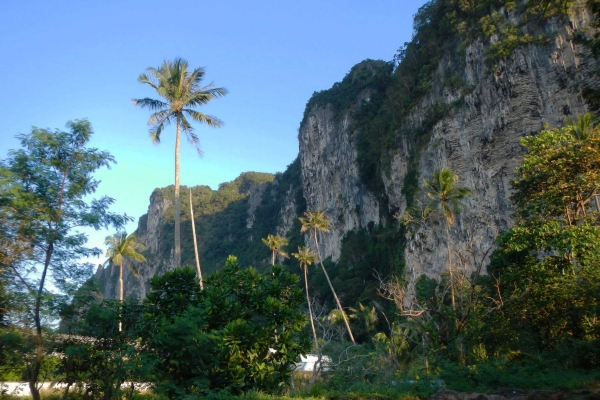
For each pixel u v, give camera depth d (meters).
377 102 91.38
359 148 86.44
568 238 20.00
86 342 11.15
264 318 13.23
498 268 22.95
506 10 53.12
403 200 64.62
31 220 11.59
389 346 20.73
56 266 11.88
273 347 12.91
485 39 53.66
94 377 10.95
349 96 100.06
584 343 16.25
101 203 12.86
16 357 10.70
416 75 68.94
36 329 11.00
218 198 158.25
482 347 19.06
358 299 64.38
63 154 12.62
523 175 24.56
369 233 79.69
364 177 82.88
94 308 11.05
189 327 10.64
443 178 34.03
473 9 59.38
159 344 10.67
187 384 10.99
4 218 11.38
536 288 19.92
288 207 123.12
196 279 14.05
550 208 22.58
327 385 15.09
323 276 81.81
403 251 61.22
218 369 11.55
